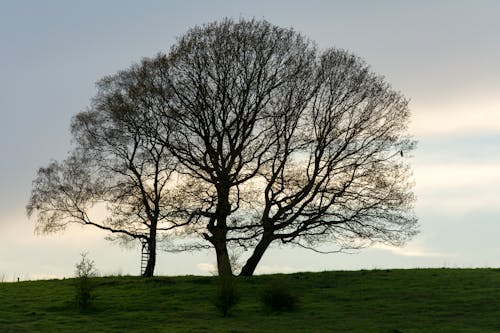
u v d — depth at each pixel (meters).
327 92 54.41
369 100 54.34
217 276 53.78
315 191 53.44
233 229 53.75
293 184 54.16
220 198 53.81
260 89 54.19
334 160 53.91
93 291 50.12
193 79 54.09
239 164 54.03
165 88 54.31
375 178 53.41
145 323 38.75
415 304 42.22
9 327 37.44
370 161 54.03
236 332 35.38
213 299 41.38
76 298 44.25
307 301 44.44
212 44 54.03
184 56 54.03
